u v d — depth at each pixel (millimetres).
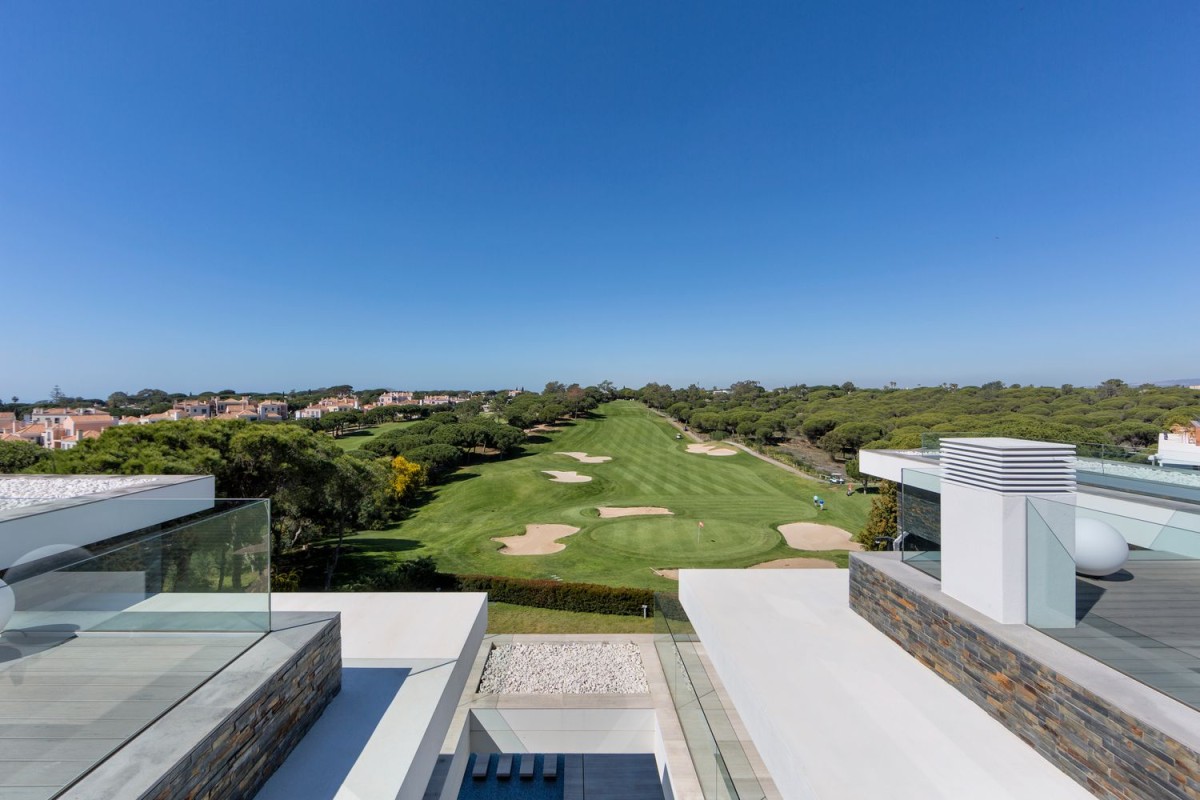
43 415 64562
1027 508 4434
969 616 4703
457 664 5930
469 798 7848
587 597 13977
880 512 16031
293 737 4164
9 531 5477
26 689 3127
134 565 3646
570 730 8516
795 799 3771
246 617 4305
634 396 105375
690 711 7078
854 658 5379
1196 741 2947
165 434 13750
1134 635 3650
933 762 3789
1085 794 3479
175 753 2920
